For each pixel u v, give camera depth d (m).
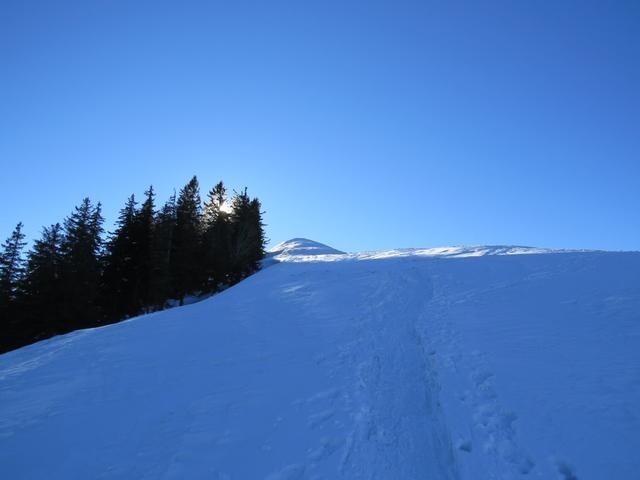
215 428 7.57
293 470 6.18
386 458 6.25
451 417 6.90
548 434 6.02
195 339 13.05
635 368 7.52
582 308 11.18
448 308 13.08
